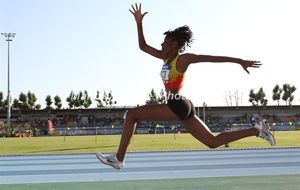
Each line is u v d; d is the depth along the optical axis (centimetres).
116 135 4788
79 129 5466
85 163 1362
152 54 494
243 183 802
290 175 920
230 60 436
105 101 10788
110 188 773
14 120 7219
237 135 476
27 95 9756
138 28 508
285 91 10106
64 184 841
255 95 10362
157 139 3109
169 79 459
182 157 1531
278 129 5516
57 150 2078
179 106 455
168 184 811
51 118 7250
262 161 1311
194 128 476
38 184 848
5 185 836
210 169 1095
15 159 1563
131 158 1514
